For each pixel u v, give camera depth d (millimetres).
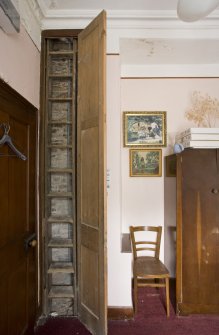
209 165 2215
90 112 1926
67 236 2350
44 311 2152
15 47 1629
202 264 2219
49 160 2289
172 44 2395
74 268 2170
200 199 2221
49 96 2246
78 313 2156
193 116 2896
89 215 1956
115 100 2258
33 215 2008
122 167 2918
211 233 2215
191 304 2230
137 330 2070
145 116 2906
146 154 2916
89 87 1940
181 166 2230
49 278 2244
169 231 2721
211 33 2252
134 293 2348
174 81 2912
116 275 2232
